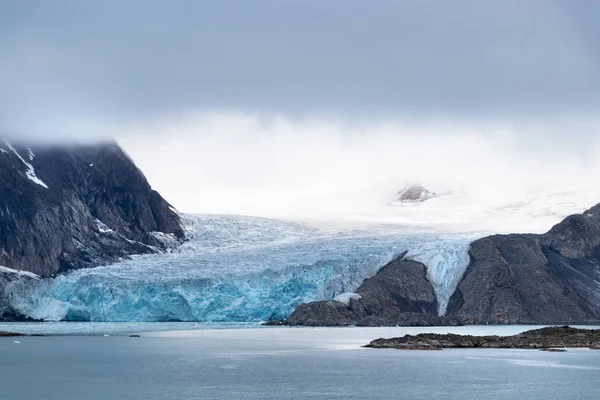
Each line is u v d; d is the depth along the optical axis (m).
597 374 128.38
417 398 107.31
